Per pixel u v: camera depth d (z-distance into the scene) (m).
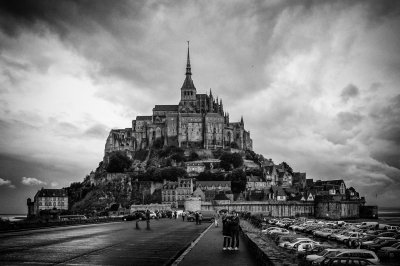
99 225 120.38
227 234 58.91
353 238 98.00
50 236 79.56
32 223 102.44
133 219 152.38
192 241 71.75
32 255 51.59
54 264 44.72
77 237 77.88
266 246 45.12
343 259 46.47
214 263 46.16
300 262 33.34
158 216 170.50
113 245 64.38
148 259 49.59
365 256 52.09
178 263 46.25
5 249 57.53
